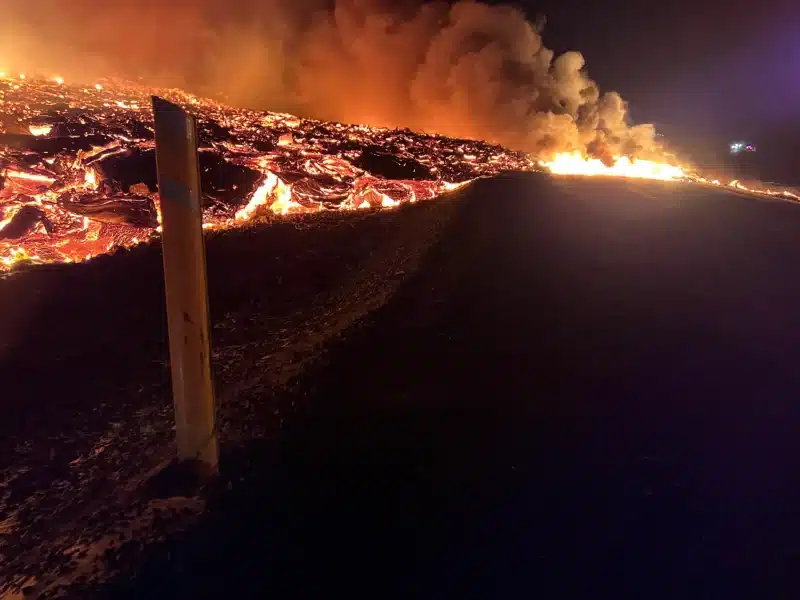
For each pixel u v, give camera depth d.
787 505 3.65
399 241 8.77
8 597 3.39
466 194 10.07
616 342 5.44
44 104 14.37
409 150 15.12
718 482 3.86
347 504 3.81
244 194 10.90
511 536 3.52
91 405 5.67
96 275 8.16
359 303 6.88
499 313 5.96
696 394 4.73
